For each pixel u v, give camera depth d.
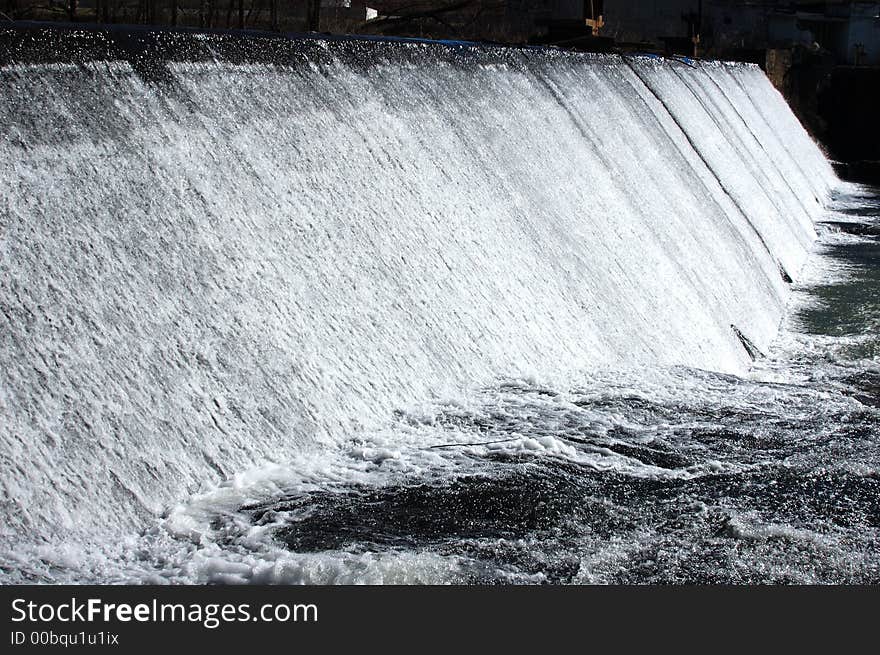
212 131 10.06
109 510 7.40
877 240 27.38
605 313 13.38
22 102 8.42
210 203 9.59
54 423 7.42
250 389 8.82
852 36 63.47
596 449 9.58
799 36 56.91
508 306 11.98
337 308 10.09
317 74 11.83
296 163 10.77
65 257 8.17
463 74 14.62
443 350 10.84
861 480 9.31
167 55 9.98
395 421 9.68
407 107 12.95
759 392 11.74
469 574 7.30
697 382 12.02
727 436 10.21
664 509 8.52
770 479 9.25
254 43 11.09
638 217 16.31
